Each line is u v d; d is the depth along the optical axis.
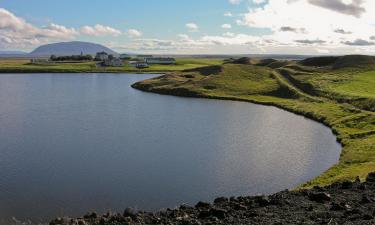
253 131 77.62
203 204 26.69
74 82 184.12
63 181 44.56
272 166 52.31
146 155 57.56
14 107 105.62
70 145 63.31
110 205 37.53
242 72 169.25
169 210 26.58
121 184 43.84
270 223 21.80
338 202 25.62
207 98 133.50
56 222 24.98
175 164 52.59
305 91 131.62
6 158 54.62
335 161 54.88
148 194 40.72
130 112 100.62
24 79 199.38
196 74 176.25
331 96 115.31
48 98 125.94
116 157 56.03
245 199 27.42
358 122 78.69
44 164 51.75
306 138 71.00
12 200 38.31
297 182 45.44
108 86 166.88
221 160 55.25
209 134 74.19
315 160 55.50
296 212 23.72
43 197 39.28
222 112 103.25
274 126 83.38
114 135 71.69
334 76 150.38
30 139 67.25
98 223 23.97
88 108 106.12
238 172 49.31
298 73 162.62
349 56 190.00
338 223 20.95
